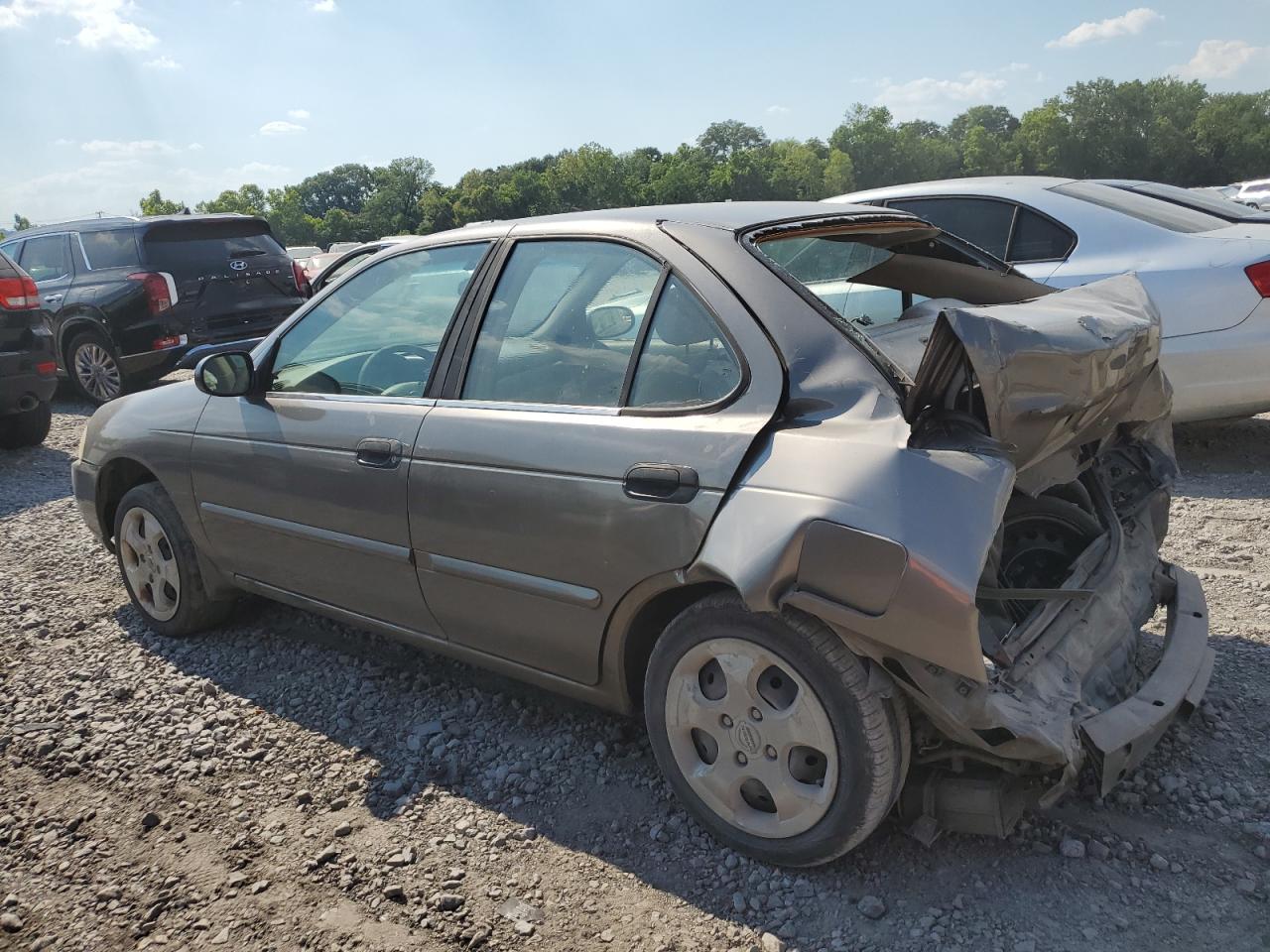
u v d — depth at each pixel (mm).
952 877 2578
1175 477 3324
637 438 2705
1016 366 2248
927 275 3564
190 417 4051
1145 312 2783
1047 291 3420
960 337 2246
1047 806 2475
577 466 2789
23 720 3742
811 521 2314
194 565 4250
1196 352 5586
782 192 128750
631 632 2844
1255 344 5461
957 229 6547
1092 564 2990
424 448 3178
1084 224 6047
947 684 2287
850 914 2475
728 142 171625
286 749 3451
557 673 3086
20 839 3004
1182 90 128625
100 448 4484
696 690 2711
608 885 2656
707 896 2584
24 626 4629
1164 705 2584
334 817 3031
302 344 3783
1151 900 2443
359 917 2576
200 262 10203
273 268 10750
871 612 2252
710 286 2727
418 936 2500
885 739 2385
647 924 2498
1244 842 2631
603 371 2896
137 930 2574
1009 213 6348
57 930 2592
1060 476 2836
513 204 131000
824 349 2553
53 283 10438
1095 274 5871
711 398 2652
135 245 10023
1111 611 2896
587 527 2764
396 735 3504
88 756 3461
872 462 2324
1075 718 2443
